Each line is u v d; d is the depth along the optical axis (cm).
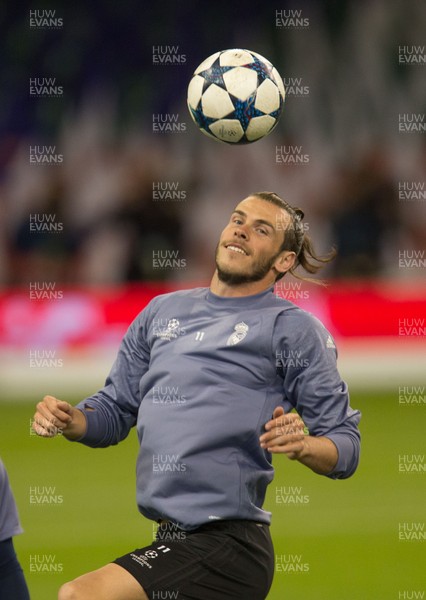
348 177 6819
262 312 1534
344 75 7069
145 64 7062
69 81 6994
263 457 1499
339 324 5512
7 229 6544
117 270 6569
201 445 1466
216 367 1508
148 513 1517
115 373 1639
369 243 6681
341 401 1498
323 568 2411
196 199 6694
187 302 1597
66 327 5394
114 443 1636
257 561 1463
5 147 6825
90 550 2542
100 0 7088
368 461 3500
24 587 1505
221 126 1798
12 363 5250
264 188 6750
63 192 6688
